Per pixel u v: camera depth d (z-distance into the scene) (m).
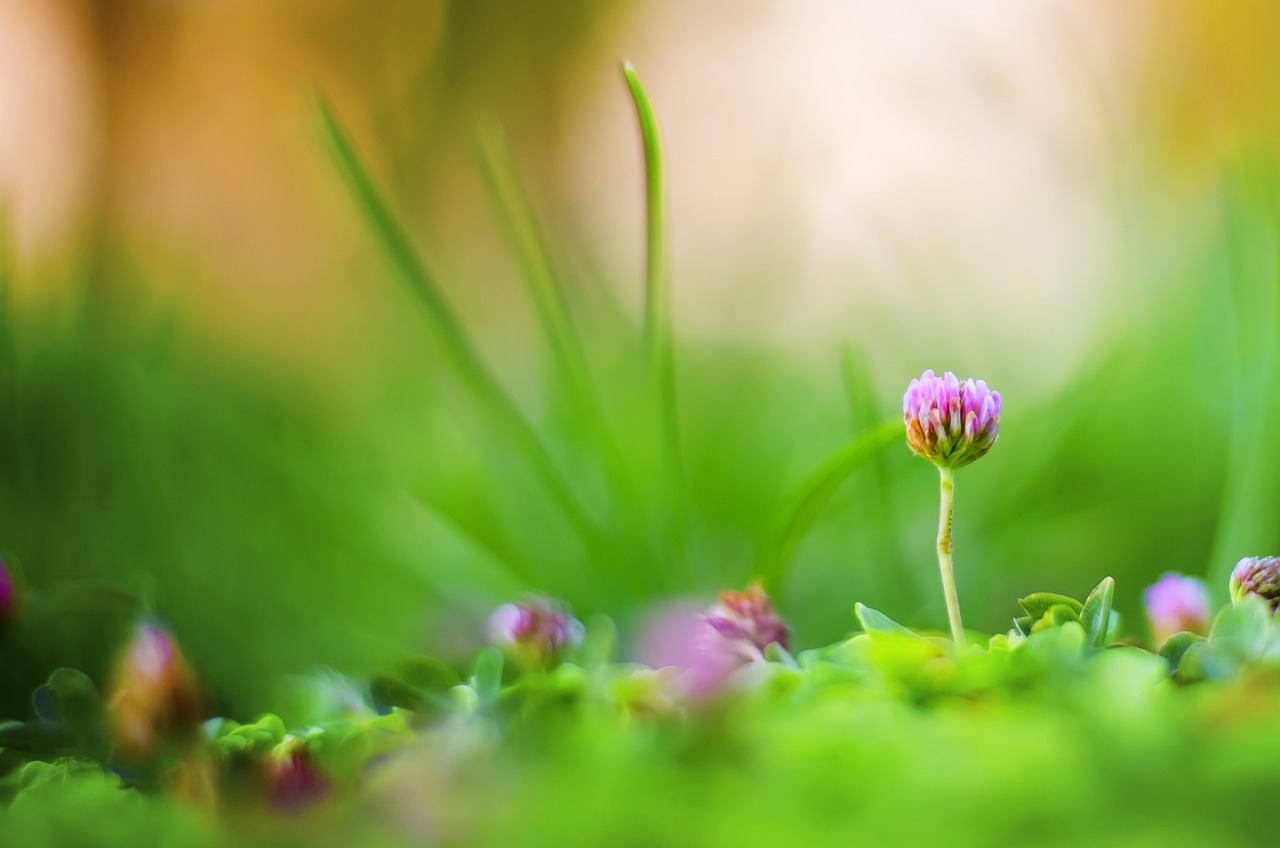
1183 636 0.39
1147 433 0.86
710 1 1.60
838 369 1.20
